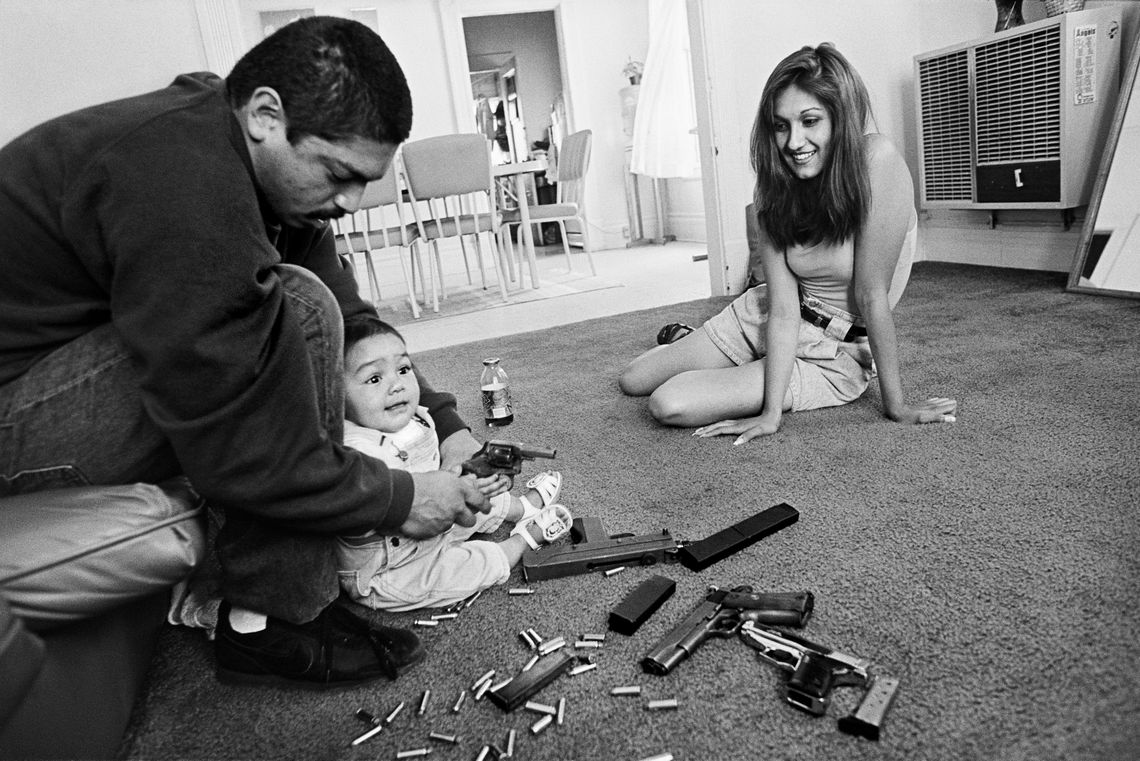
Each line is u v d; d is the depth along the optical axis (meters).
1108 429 1.41
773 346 1.67
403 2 5.61
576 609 1.03
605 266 5.41
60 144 0.79
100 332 0.83
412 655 0.93
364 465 0.90
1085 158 2.67
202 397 0.77
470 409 2.10
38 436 0.83
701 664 0.88
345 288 1.30
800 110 1.43
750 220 3.41
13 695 0.57
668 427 1.76
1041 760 0.68
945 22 3.38
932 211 3.66
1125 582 0.93
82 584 0.72
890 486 1.30
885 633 0.89
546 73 8.25
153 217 0.75
